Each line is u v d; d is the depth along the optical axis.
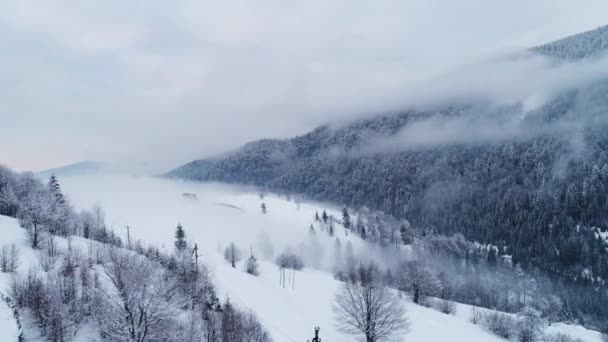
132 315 33.91
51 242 63.16
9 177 120.38
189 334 41.47
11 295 42.38
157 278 37.88
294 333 61.03
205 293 57.88
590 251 196.50
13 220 78.12
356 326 63.16
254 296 75.44
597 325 145.50
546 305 135.00
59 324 38.09
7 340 33.84
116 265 37.31
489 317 85.38
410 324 67.62
